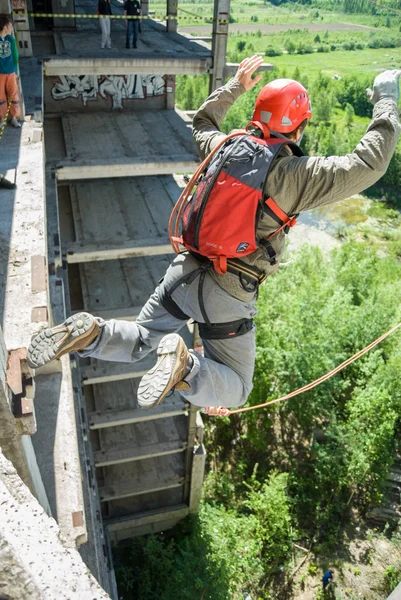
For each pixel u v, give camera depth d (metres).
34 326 4.03
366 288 29.39
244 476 20.39
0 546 1.46
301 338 20.69
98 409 12.95
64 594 1.40
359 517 19.67
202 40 14.29
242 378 3.31
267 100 2.89
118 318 11.17
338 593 17.14
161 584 15.41
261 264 3.08
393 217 48.56
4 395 2.98
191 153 11.27
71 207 12.38
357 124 79.25
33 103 8.31
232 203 2.83
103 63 10.80
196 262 3.17
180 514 16.27
